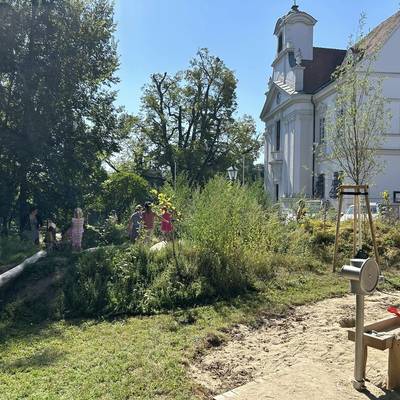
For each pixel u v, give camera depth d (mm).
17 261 12422
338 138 16641
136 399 4785
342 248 13023
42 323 8383
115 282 9469
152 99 49594
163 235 13148
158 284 9242
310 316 7949
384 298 9109
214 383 5324
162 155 49719
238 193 12117
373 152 16531
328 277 10781
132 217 15125
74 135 25328
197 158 48031
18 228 24750
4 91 23547
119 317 8383
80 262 10406
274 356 6105
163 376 5344
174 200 13023
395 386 4723
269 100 48156
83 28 24906
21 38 23219
